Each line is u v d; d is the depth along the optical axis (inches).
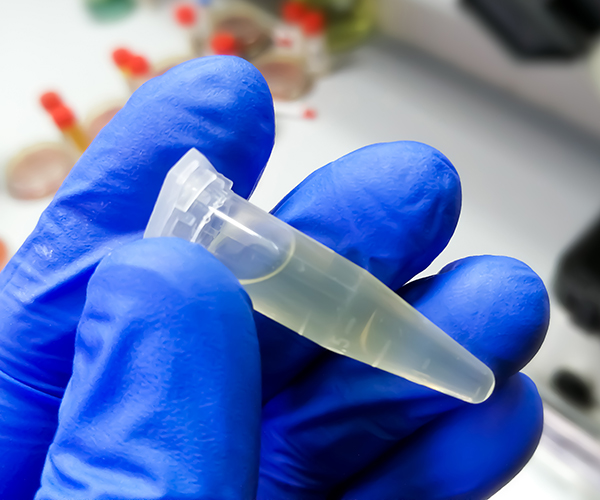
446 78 7.9
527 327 4.9
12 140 8.2
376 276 5.0
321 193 5.0
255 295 4.7
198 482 4.4
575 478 6.3
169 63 8.5
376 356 4.7
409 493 5.1
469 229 7.0
